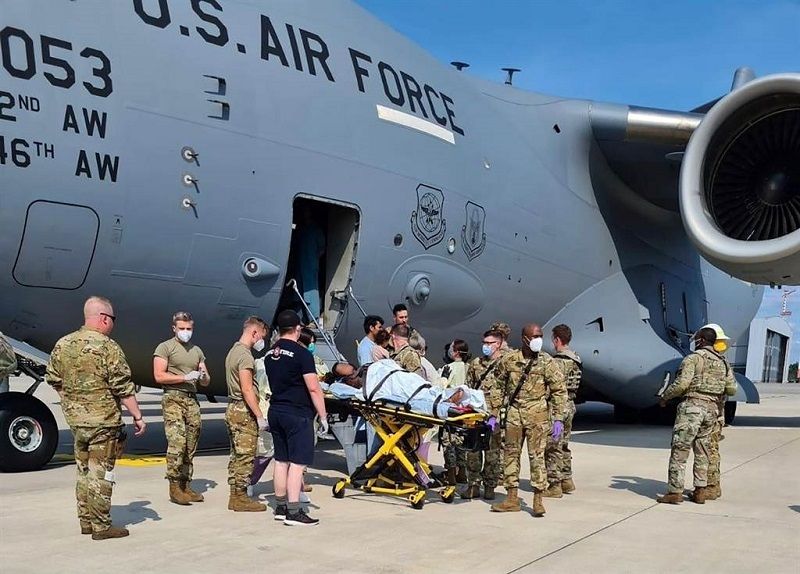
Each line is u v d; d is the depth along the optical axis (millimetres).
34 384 7609
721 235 9609
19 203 6625
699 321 15312
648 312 13344
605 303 12773
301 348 5582
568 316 12289
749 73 11586
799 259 9070
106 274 7199
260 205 7875
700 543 5219
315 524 5531
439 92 10125
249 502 5941
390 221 8961
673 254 14594
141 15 7312
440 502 6527
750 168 10102
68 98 6801
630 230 13633
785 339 67375
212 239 7629
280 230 8047
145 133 7164
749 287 18438
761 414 18016
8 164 6531
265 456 6547
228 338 8250
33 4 6758
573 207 12180
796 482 7777
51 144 6707
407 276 9273
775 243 9109
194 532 5227
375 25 9750
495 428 6395
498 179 10648
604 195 13023
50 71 6746
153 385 8750
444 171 9711
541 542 5156
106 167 6969
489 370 6914
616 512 6168
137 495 6445
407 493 6613
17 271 6805
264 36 8125
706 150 9953
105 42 7055
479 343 10984
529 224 11148
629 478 7832
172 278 7531
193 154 7426
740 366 47500
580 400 14047
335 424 7254
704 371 6570
